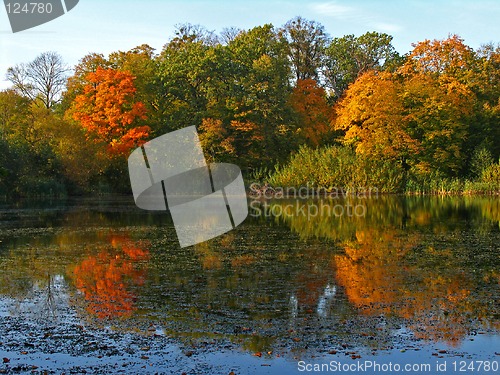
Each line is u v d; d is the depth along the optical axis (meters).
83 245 15.54
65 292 10.06
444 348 7.20
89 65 41.16
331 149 39.03
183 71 39.66
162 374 6.43
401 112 39.75
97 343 7.38
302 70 51.25
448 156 38.84
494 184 36.53
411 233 17.83
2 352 7.07
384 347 7.24
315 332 7.79
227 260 13.17
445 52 41.97
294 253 14.12
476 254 13.83
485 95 43.44
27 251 14.54
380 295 9.76
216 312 8.74
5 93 41.62
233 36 50.38
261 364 6.70
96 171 37.38
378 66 53.56
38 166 36.69
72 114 39.19
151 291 10.12
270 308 8.97
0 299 9.57
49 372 6.47
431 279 11.03
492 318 8.41
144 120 38.12
